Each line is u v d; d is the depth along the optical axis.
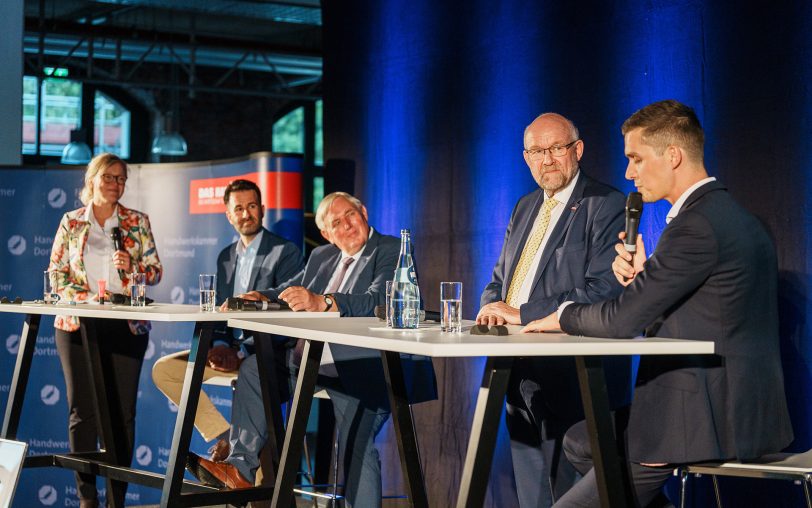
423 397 3.54
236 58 14.25
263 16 11.70
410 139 4.80
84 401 4.32
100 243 4.46
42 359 5.32
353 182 5.18
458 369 4.45
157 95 14.80
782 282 3.09
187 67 15.12
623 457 2.39
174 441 3.18
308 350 2.77
